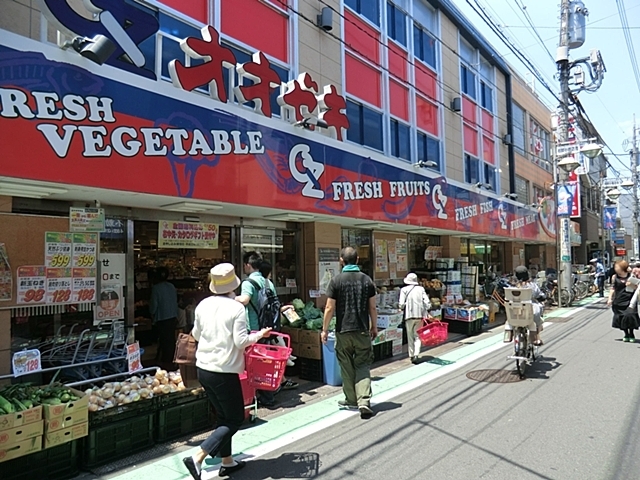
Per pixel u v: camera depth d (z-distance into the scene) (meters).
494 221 14.93
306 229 8.98
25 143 4.12
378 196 9.23
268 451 4.45
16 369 4.18
